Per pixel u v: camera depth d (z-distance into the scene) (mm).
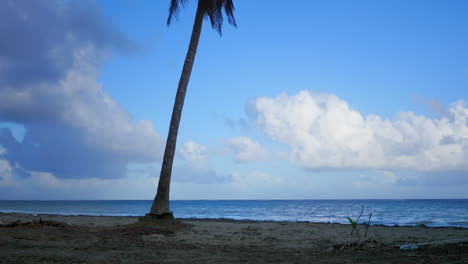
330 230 14961
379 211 51031
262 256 7969
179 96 14461
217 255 8023
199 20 15250
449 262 6617
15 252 7586
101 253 7844
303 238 11961
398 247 9203
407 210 54062
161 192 13789
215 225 16000
